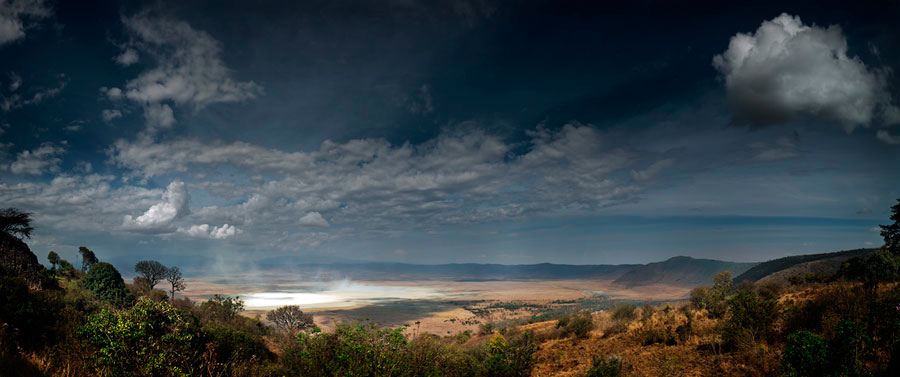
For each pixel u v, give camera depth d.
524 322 47.25
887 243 37.97
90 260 55.28
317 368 10.66
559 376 16.53
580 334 25.30
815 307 15.17
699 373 13.57
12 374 9.90
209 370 11.38
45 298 14.34
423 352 12.36
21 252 32.50
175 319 11.42
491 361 15.41
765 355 13.32
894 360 10.52
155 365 9.83
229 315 46.41
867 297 14.23
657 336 19.03
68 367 10.52
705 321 19.86
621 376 14.53
